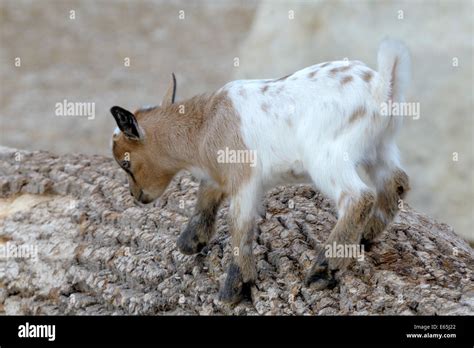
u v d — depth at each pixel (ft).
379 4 107.34
